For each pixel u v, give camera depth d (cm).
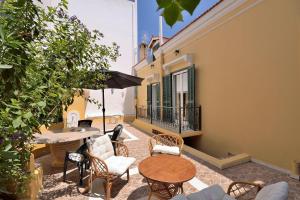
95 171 312
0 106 159
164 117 906
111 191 331
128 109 1322
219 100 573
